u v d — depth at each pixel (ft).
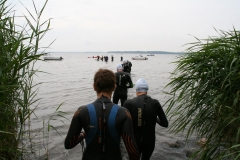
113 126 5.96
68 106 28.37
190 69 9.62
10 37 9.74
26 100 9.21
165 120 10.03
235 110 8.02
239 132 7.14
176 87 9.76
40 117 22.43
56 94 38.24
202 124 9.82
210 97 8.60
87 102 31.30
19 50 9.33
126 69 52.24
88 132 6.06
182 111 10.30
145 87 10.53
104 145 5.97
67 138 6.05
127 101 10.30
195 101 9.27
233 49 8.94
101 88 6.44
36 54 9.55
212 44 8.99
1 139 8.26
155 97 35.65
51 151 14.15
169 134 17.87
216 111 8.55
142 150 10.27
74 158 13.43
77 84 52.49
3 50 8.70
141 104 10.03
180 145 15.49
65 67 116.06
